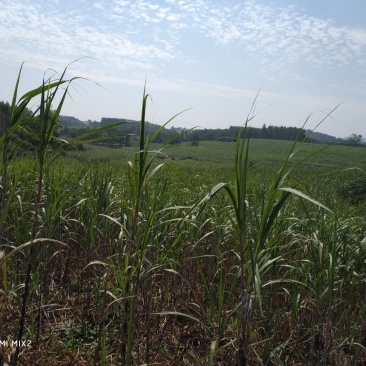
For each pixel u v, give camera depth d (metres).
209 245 5.40
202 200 2.78
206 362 4.09
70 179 6.26
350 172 35.50
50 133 3.32
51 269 5.75
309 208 6.70
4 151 3.33
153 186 5.93
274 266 4.08
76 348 4.34
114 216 5.92
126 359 3.20
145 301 4.50
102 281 4.40
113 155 50.94
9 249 5.20
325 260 3.94
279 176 2.91
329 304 3.53
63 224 5.93
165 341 4.60
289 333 4.59
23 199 5.44
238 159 2.97
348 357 4.18
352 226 4.80
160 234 4.29
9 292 3.66
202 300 5.13
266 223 3.10
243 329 3.12
